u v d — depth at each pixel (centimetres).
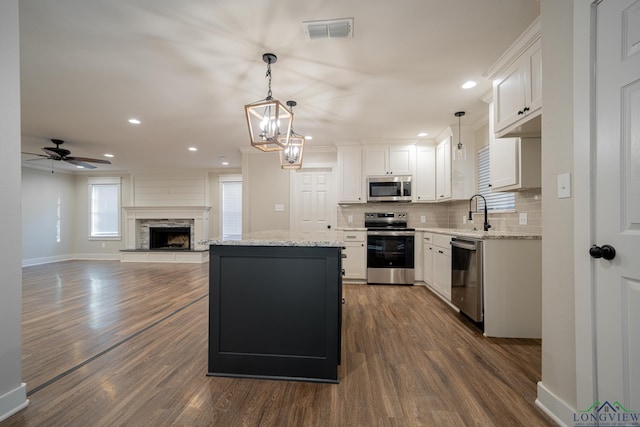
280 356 186
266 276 188
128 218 746
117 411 154
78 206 785
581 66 129
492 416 150
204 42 215
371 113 360
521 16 190
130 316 305
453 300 317
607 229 119
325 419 148
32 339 246
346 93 302
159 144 507
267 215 543
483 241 255
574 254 134
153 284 461
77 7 177
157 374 191
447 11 185
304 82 278
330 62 243
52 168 702
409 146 480
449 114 363
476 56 235
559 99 146
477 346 233
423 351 224
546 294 156
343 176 491
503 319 252
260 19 191
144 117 369
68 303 354
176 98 312
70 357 214
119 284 461
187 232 766
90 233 781
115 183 780
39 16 185
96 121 384
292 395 169
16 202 155
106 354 219
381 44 219
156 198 769
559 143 146
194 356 216
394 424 144
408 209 512
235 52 228
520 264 252
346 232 460
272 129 229
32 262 680
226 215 760
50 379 184
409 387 176
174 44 217
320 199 539
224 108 339
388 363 205
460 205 452
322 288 185
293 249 186
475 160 399
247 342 189
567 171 142
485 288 254
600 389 122
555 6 148
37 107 337
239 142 496
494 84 252
